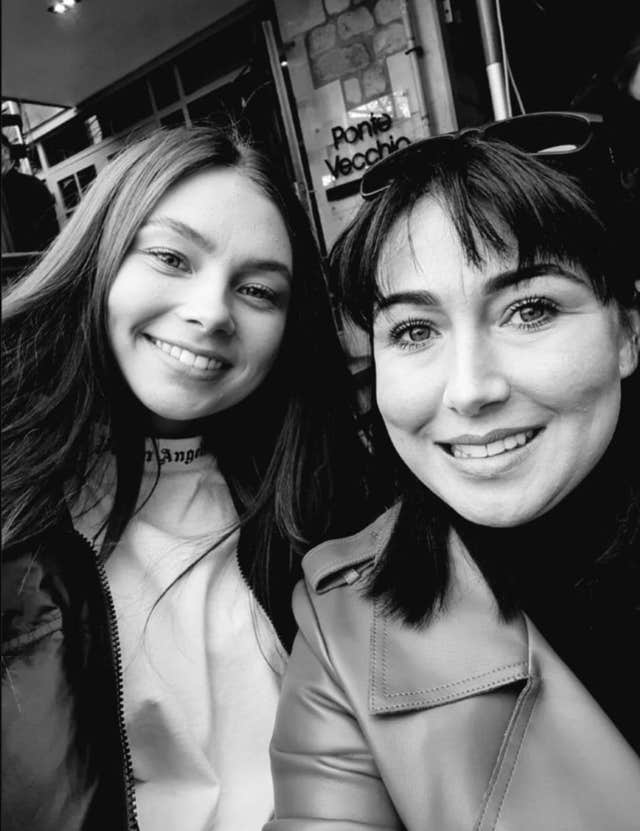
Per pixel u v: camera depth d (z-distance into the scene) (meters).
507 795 0.68
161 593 0.98
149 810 0.93
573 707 0.71
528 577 0.81
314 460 1.14
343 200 3.30
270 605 1.05
